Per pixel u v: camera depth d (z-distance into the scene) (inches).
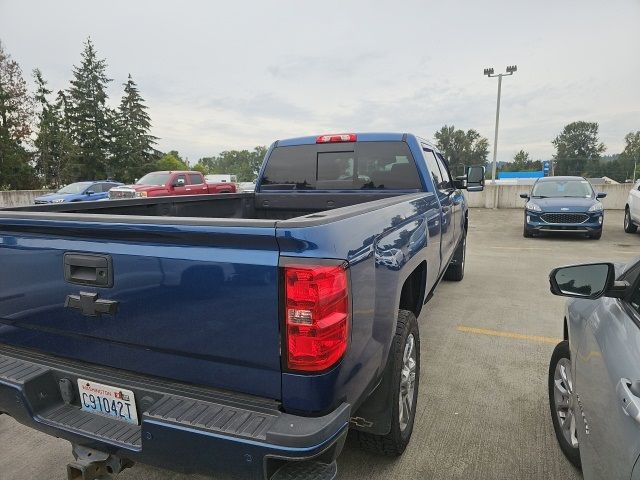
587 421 73.2
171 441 64.1
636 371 57.3
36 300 79.3
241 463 60.8
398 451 100.8
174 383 71.2
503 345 171.6
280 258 60.8
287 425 60.9
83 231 71.6
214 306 64.6
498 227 565.0
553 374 110.3
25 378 76.8
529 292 250.2
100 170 2297.0
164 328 68.7
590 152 4308.6
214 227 62.2
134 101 2546.8
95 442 71.4
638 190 459.5
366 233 75.7
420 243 116.4
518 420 119.2
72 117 2246.6
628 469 52.4
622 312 72.7
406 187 161.6
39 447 113.3
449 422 118.6
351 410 68.4
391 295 86.9
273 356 62.7
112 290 71.4
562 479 96.2
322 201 174.6
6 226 78.6
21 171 1546.5
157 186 671.8
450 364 154.6
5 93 1544.0
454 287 262.8
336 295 62.3
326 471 62.4
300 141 176.1
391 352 93.4
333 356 62.5
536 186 493.7
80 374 77.4
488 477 97.3
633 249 390.9
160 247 67.3
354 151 167.8
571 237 468.8
